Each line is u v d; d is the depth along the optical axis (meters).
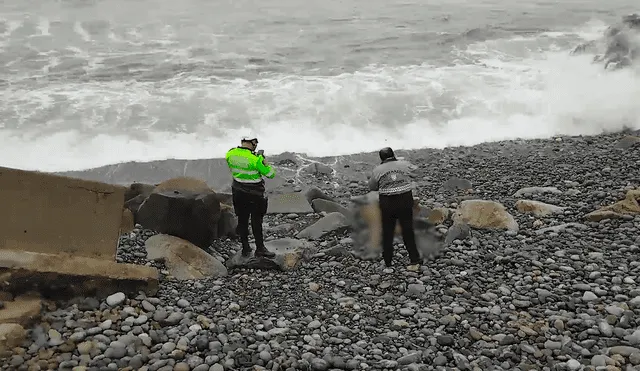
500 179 12.53
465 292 7.23
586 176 12.34
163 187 8.55
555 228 9.20
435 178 12.78
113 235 7.21
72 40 21.66
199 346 5.68
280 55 21.02
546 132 15.80
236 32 23.75
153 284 6.73
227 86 17.78
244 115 15.91
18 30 22.33
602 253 8.18
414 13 27.80
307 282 7.71
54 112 15.35
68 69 18.62
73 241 6.85
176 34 23.12
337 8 28.41
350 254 8.63
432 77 19.11
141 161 13.41
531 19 26.89
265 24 25.11
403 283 7.58
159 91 17.14
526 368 5.48
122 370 5.18
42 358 5.21
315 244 9.13
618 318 6.34
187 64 19.66
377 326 6.46
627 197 9.97
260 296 7.23
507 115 16.64
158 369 5.24
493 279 7.61
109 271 6.49
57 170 12.77
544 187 11.61
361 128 15.70
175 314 6.27
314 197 11.57
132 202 8.84
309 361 5.59
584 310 6.61
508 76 19.33
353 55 21.23
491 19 26.81
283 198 11.20
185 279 7.44
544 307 6.79
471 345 5.98
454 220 9.59
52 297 6.09
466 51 21.98
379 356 5.77
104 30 23.09
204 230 8.43
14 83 17.17
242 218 8.11
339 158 14.20
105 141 14.14
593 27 25.52
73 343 5.47
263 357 5.56
